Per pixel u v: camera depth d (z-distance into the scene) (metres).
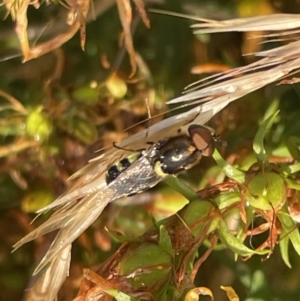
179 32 0.21
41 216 0.20
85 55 0.21
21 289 0.20
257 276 0.19
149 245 0.17
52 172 0.20
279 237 0.18
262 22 0.17
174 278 0.17
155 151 0.17
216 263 0.20
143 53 0.21
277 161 0.19
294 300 0.19
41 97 0.20
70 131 0.20
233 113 0.20
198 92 0.17
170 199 0.20
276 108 0.19
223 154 0.20
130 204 0.20
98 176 0.17
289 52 0.17
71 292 0.20
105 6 0.20
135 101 0.20
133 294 0.17
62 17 0.20
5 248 0.20
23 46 0.19
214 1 0.20
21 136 0.20
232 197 0.17
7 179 0.20
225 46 0.21
